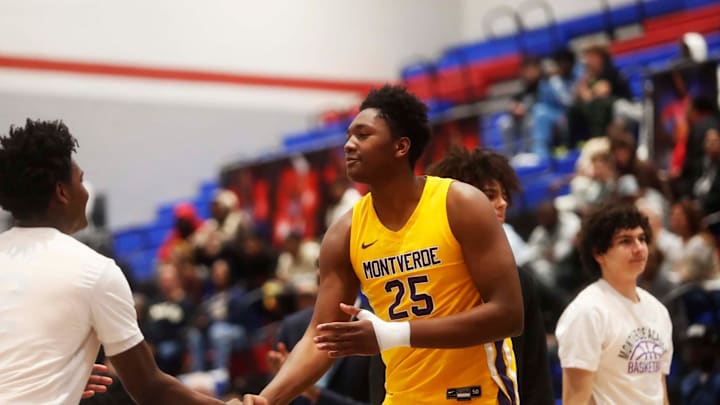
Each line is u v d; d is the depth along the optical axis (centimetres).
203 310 990
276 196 1267
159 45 1505
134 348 284
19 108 1385
